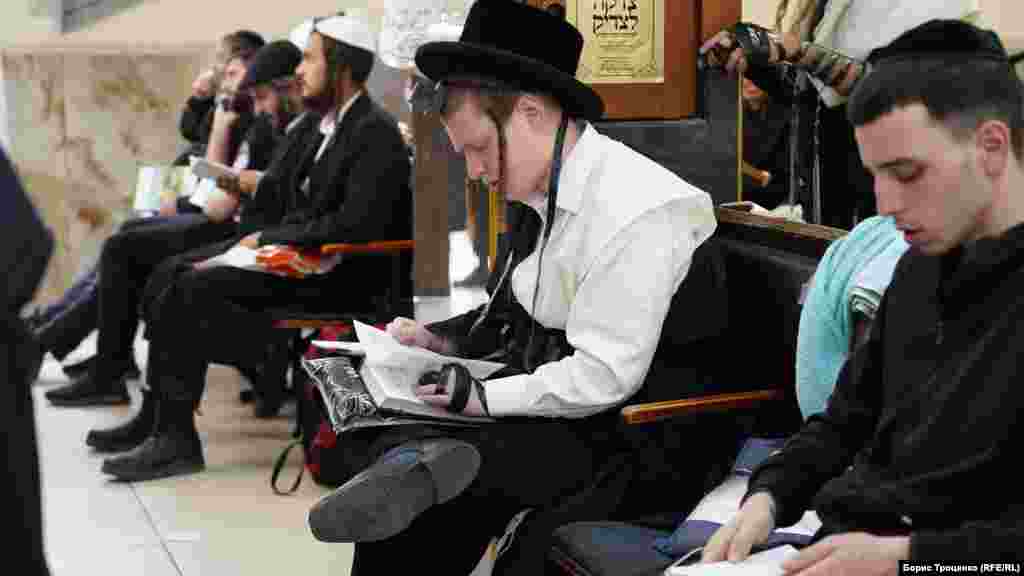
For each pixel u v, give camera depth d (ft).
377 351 9.12
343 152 17.06
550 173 9.16
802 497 7.13
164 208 22.88
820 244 9.34
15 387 5.52
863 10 11.73
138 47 29.04
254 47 22.91
